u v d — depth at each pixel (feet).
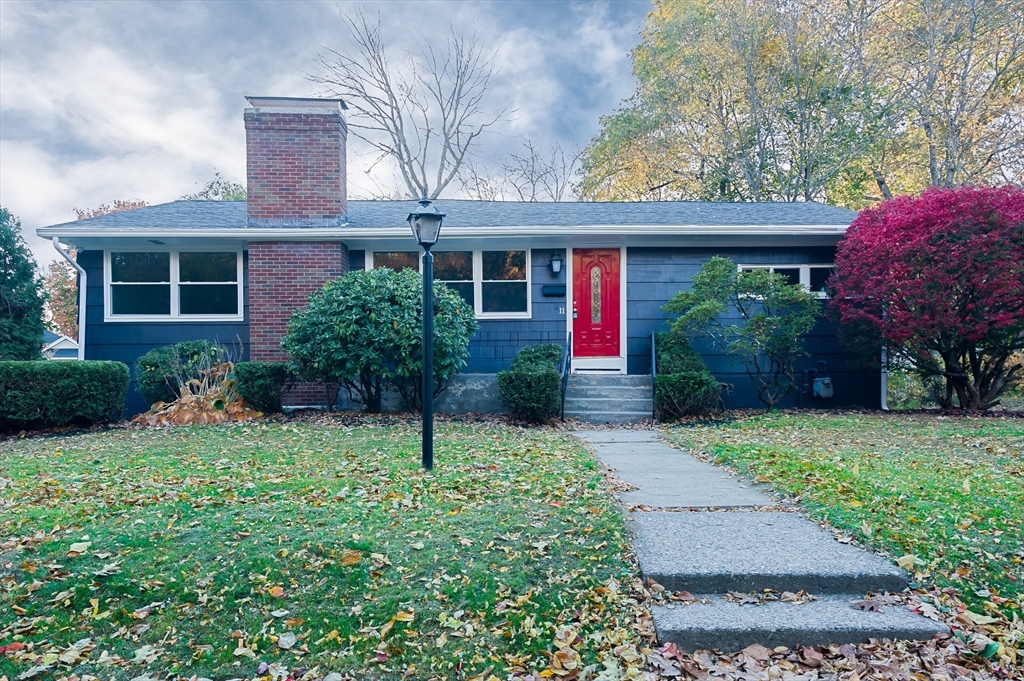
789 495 17.48
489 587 11.77
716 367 40.34
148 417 34.12
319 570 12.25
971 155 66.74
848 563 12.65
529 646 10.55
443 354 32.99
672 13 81.76
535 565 12.61
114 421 33.86
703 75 76.95
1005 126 65.46
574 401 36.42
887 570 12.31
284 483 18.35
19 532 13.92
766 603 11.78
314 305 33.32
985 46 63.36
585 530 14.17
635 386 37.78
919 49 66.33
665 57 78.95
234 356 40.14
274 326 38.42
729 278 35.63
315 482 18.35
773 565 12.53
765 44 74.08
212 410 33.73
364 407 38.24
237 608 11.27
